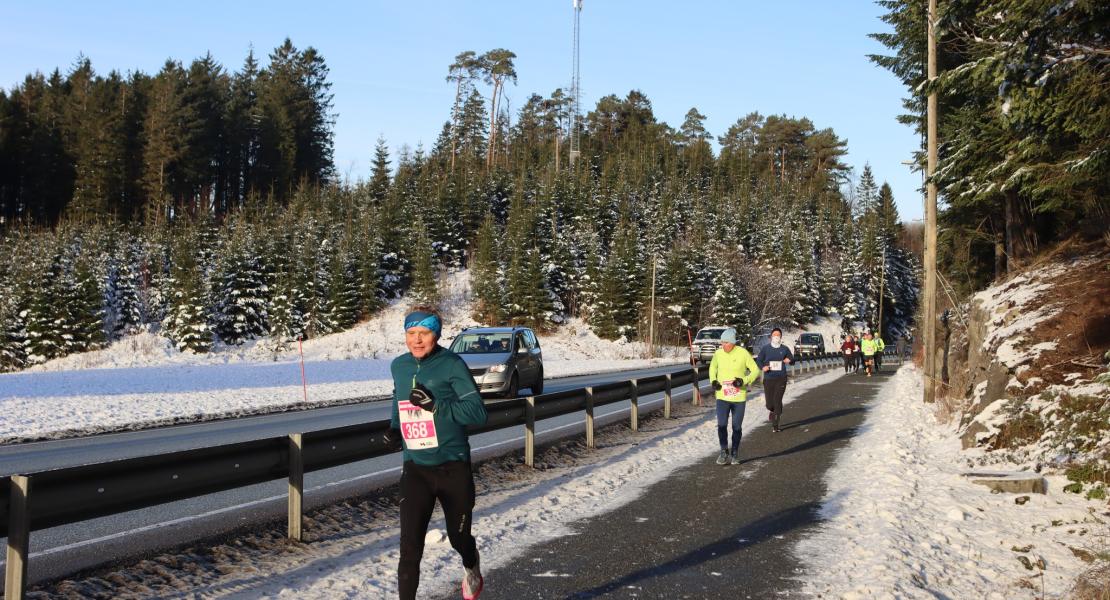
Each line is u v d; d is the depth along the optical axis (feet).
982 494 30.48
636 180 440.86
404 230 317.63
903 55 94.48
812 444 45.91
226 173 383.24
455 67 495.00
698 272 293.64
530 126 553.23
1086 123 33.27
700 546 23.09
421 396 14.89
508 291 277.64
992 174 45.85
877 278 384.68
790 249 353.51
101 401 65.62
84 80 370.32
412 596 15.38
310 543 23.48
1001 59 33.86
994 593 19.27
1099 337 41.88
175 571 20.08
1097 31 32.55
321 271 281.13
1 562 20.80
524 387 71.10
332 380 97.19
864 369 139.74
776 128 550.77
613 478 34.73
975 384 52.95
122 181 324.80
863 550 22.20
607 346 262.47
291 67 404.36
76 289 225.97
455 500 15.71
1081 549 22.86
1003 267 92.32
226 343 255.09
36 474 16.12
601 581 19.65
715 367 39.47
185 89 340.59
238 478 21.86
